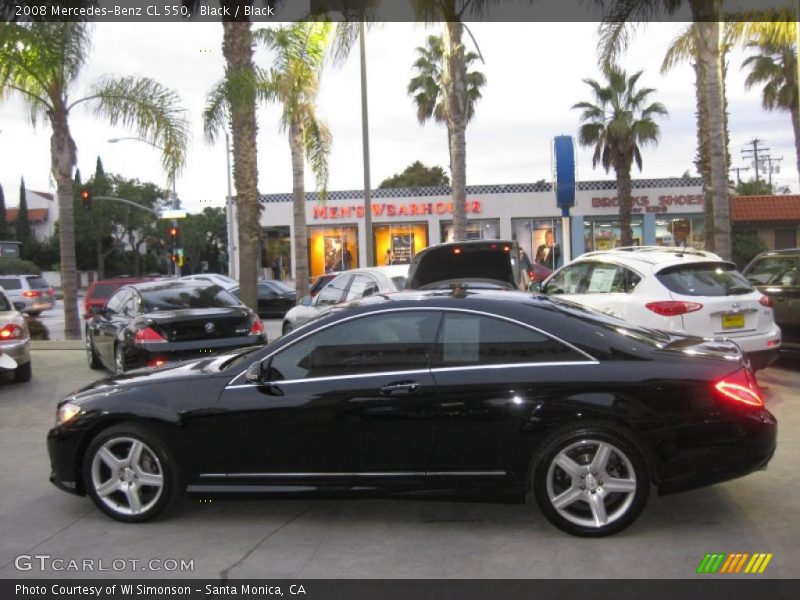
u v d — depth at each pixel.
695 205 37.03
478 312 4.80
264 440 4.78
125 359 9.71
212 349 9.46
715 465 4.48
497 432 4.57
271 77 14.77
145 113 14.55
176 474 4.93
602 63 14.45
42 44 13.50
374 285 10.10
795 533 4.61
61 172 15.29
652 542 4.50
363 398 4.68
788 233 37.16
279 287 26.62
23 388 10.48
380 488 4.70
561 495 4.55
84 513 5.29
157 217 62.31
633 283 8.41
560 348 4.65
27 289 28.50
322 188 22.20
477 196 37.19
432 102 34.91
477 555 4.40
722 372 4.56
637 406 4.45
